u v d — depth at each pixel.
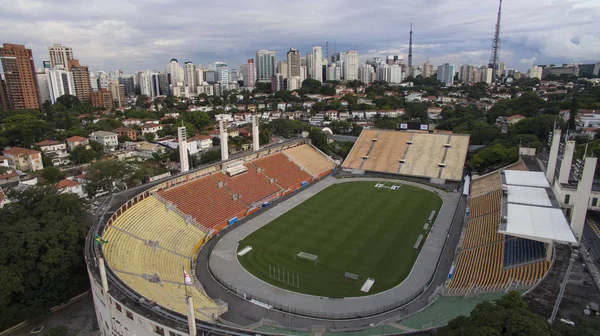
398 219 85.44
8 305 49.88
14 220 58.09
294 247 71.88
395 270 63.03
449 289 54.91
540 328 27.86
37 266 51.56
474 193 97.00
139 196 75.19
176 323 37.47
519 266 55.38
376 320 49.53
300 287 58.25
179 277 58.31
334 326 48.28
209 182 92.50
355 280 60.03
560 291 44.16
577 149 110.44
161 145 180.62
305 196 102.19
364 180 117.88
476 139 145.12
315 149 135.75
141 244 62.97
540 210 63.19
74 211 63.53
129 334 41.56
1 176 120.50
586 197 58.72
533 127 137.88
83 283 56.94
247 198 94.12
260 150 115.06
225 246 72.62
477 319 29.98
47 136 183.25
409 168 121.62
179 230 73.31
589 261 52.69
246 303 54.03
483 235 70.44
